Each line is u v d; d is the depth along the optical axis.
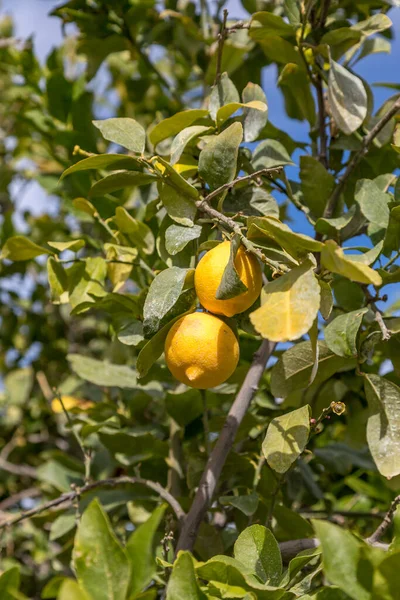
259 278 0.83
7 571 0.70
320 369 0.95
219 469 0.97
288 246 0.78
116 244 1.11
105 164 0.94
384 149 1.12
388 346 0.97
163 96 1.45
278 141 1.14
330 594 0.75
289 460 0.81
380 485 1.36
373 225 0.99
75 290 1.05
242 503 0.96
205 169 0.90
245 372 1.09
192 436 1.12
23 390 1.90
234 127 0.90
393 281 0.94
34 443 1.87
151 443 1.12
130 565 0.69
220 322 0.83
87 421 1.17
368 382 0.90
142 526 0.70
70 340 1.87
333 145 1.10
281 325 0.72
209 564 0.75
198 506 0.95
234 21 1.41
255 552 0.81
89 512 0.71
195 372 0.81
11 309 1.82
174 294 0.82
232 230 0.89
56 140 1.34
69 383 1.53
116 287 1.09
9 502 1.66
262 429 1.13
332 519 1.23
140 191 1.11
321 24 1.11
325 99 1.16
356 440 1.18
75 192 1.30
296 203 1.07
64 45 1.71
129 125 0.93
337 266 0.73
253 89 1.01
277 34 1.08
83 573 0.69
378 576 0.69
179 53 1.48
